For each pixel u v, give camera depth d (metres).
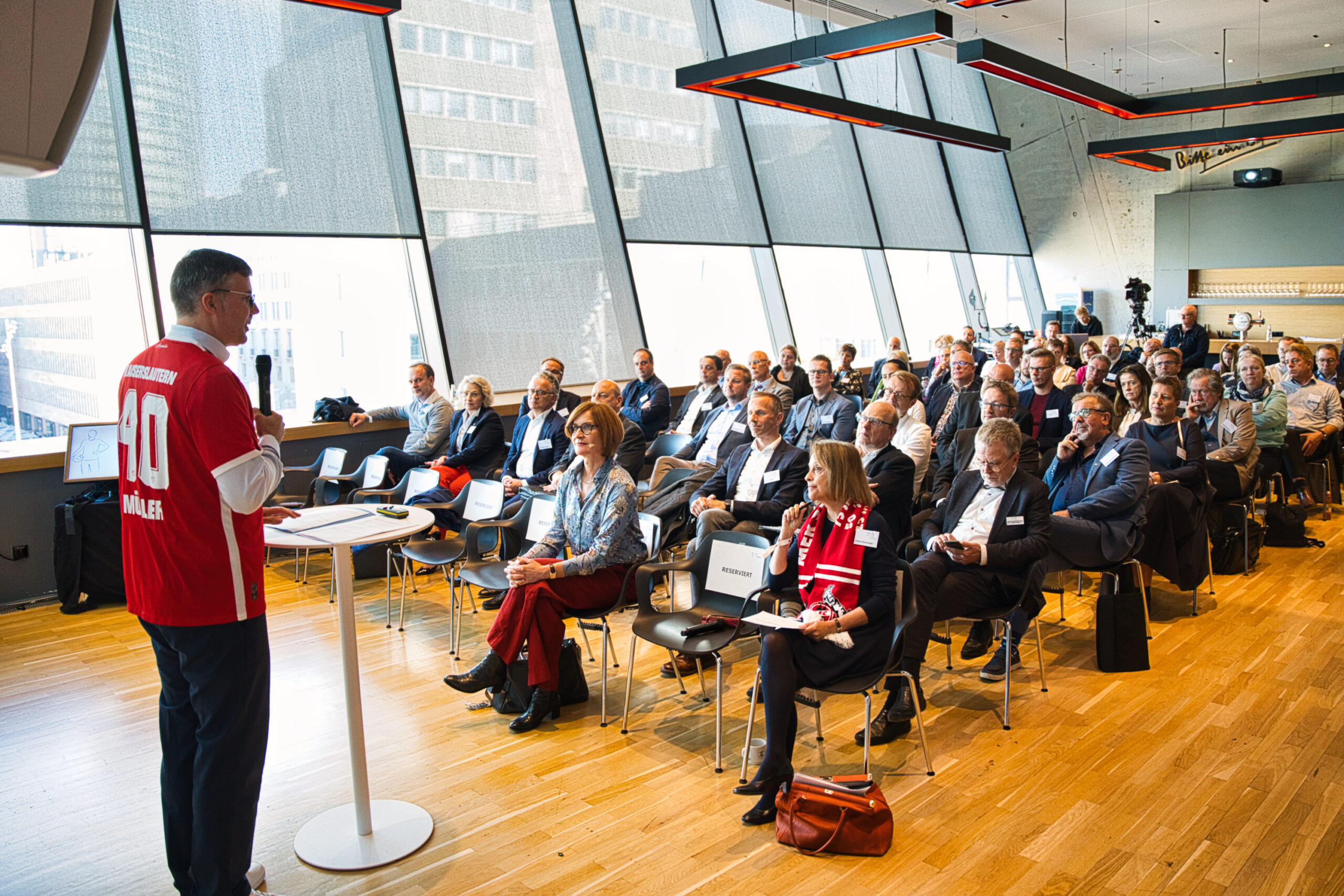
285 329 7.01
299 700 4.02
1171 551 4.80
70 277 5.98
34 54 1.14
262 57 6.90
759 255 10.23
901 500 4.47
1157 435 5.15
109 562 5.46
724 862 2.72
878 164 12.31
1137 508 4.21
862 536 3.17
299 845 2.80
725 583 3.71
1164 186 14.64
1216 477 5.59
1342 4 10.34
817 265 10.94
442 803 3.10
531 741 3.58
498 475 6.47
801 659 3.01
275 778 3.29
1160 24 11.07
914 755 3.39
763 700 3.15
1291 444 6.61
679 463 6.09
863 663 3.05
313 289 7.11
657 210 9.29
